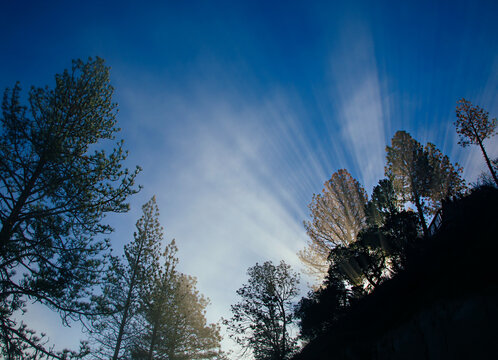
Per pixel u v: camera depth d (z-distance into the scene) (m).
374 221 19.77
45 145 11.74
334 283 16.09
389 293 8.89
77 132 13.45
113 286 18.20
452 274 6.61
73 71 14.38
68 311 10.99
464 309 5.89
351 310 10.91
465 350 5.56
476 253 6.09
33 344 9.89
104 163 12.16
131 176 12.84
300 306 16.70
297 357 13.46
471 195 8.18
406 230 14.33
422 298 7.32
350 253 16.38
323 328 14.14
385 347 8.16
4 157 11.23
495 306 5.28
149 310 19.73
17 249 10.68
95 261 11.76
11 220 10.80
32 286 10.52
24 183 11.68
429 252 7.86
